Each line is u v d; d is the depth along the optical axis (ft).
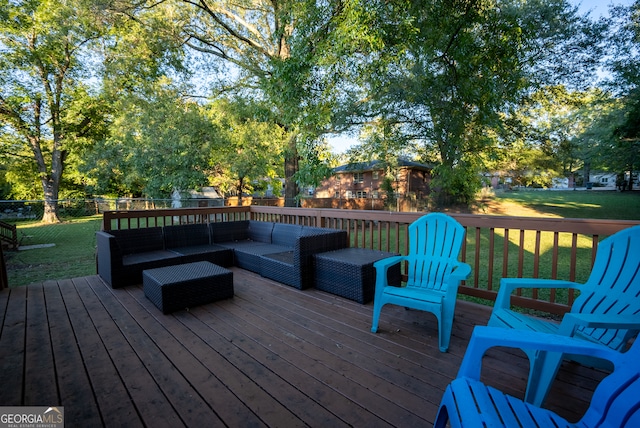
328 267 10.86
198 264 11.39
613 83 31.45
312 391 5.53
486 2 17.97
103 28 31.55
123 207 46.26
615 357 3.49
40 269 22.65
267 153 38.06
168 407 5.13
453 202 45.32
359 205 57.62
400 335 7.73
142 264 11.98
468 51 18.71
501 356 6.69
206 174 42.55
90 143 51.49
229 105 34.58
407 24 15.83
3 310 9.34
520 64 21.38
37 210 47.83
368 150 36.60
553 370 4.63
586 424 3.38
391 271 10.65
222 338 7.58
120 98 36.58
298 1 18.90
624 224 7.20
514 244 29.35
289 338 7.57
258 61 34.63
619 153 42.80
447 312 6.93
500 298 6.34
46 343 7.34
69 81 48.57
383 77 22.70
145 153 36.06
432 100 24.09
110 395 5.45
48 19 39.11
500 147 35.60
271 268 12.42
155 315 8.98
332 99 20.44
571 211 49.78
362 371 6.15
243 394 5.46
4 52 43.14
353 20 15.08
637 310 5.12
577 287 6.13
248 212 19.45
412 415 4.91
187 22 32.42
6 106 45.29
